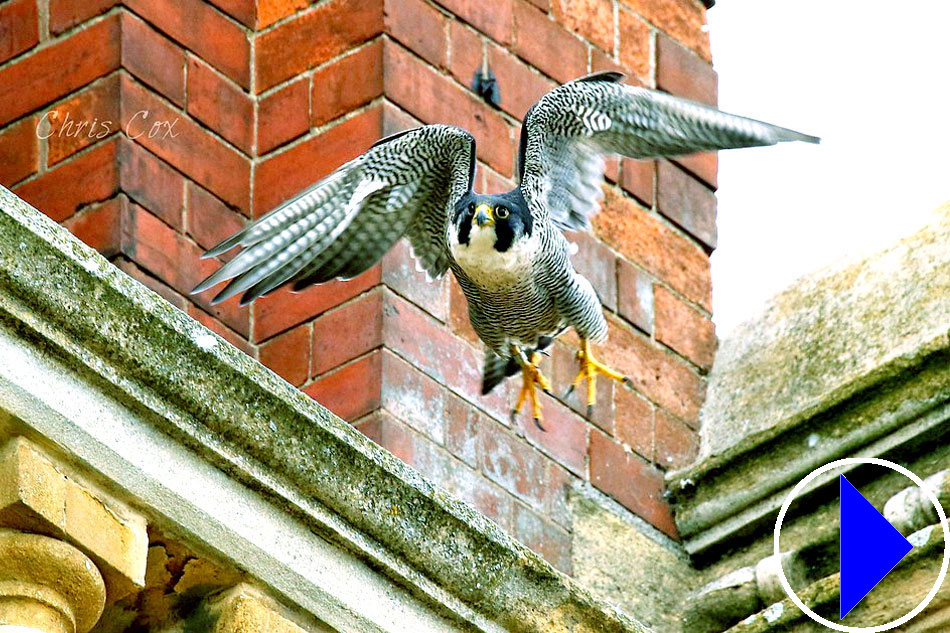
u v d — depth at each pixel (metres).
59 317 9.10
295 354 12.10
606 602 10.49
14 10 12.77
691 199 14.02
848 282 13.31
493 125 12.95
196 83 12.58
